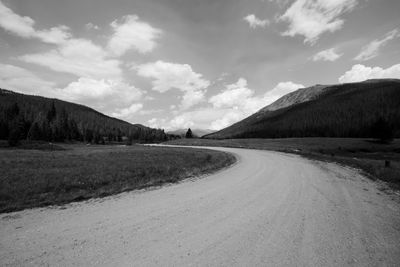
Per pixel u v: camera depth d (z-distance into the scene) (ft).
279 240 15.60
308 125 530.27
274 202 25.35
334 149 167.63
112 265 12.23
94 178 37.68
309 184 35.94
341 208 23.31
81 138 393.91
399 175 43.83
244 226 18.11
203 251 13.94
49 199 25.72
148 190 31.63
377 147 185.37
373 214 21.57
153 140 466.29
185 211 21.88
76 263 12.35
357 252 14.03
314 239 15.78
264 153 112.88
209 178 42.14
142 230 17.07
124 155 84.74
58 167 49.60
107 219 19.45
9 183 31.91
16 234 16.11
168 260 12.84
